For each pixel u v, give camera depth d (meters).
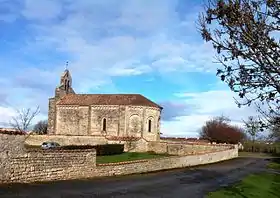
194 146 59.69
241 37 8.81
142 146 61.41
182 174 32.50
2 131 18.58
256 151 83.75
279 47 8.52
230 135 86.56
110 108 68.50
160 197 19.64
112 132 67.88
